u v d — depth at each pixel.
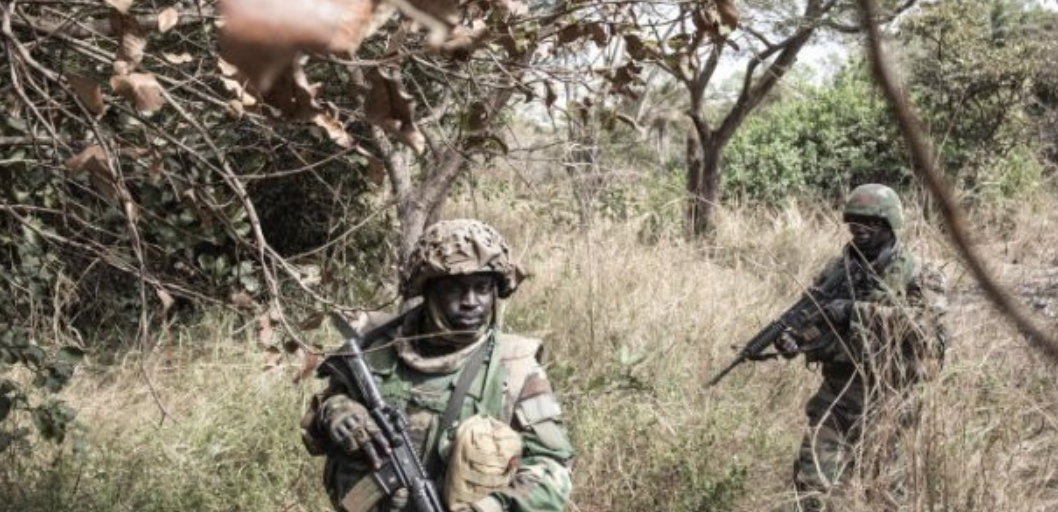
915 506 4.11
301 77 0.69
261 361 6.12
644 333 7.15
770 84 12.06
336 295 3.86
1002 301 0.32
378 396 3.00
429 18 0.31
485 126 2.75
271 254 2.36
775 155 15.35
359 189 7.44
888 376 4.34
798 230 10.59
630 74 2.72
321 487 5.03
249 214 2.31
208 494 4.78
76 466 5.08
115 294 6.93
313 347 2.60
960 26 10.78
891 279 4.66
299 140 4.11
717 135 12.37
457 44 1.46
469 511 2.88
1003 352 4.74
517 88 2.75
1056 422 4.54
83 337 6.74
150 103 1.49
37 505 4.64
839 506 4.33
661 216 10.78
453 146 2.80
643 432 5.41
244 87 1.68
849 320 4.83
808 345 5.00
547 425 3.04
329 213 7.86
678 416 5.79
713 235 10.63
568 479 3.02
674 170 14.80
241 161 3.55
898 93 0.31
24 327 4.36
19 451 5.14
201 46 2.44
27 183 3.71
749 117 16.53
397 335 3.11
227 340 6.69
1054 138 7.68
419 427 3.01
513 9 2.25
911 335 4.46
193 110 2.78
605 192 9.45
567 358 6.69
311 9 0.29
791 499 4.73
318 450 3.13
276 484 4.91
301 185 7.79
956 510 4.17
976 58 10.65
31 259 4.29
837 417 4.88
